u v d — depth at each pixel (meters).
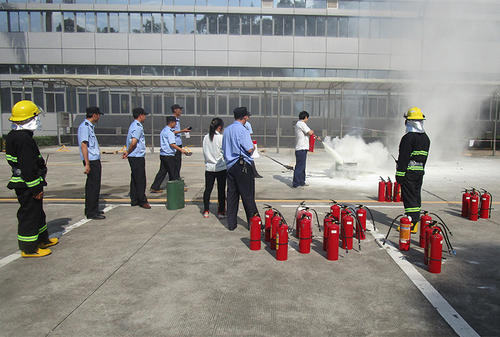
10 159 4.34
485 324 3.02
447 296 3.51
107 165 14.49
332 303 3.36
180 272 4.04
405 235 4.72
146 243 5.01
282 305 3.31
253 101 27.88
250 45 27.47
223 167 6.22
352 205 7.36
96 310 3.22
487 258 4.52
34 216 4.42
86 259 4.42
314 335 2.84
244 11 27.12
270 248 4.86
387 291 3.60
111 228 5.74
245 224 6.01
